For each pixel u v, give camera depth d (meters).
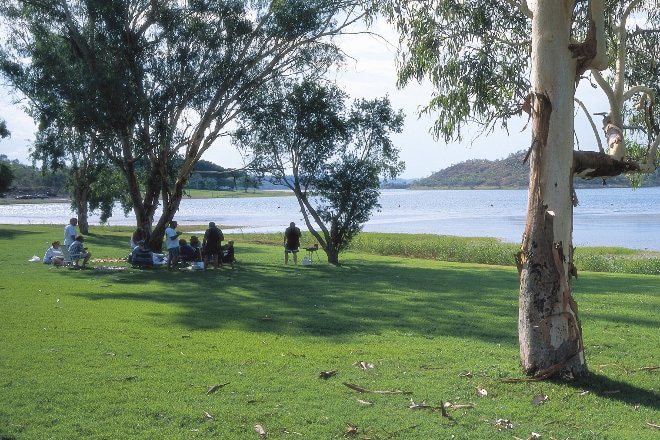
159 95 23.58
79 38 23.72
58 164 26.06
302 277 19.80
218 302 14.27
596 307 13.89
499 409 6.83
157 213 99.12
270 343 9.84
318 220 25.31
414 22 13.29
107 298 14.60
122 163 25.77
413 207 123.50
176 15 23.81
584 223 70.44
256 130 24.95
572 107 7.90
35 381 7.47
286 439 5.95
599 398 7.24
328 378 7.92
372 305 13.95
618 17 11.27
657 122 12.05
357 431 6.14
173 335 10.32
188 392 7.21
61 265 21.86
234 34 24.17
